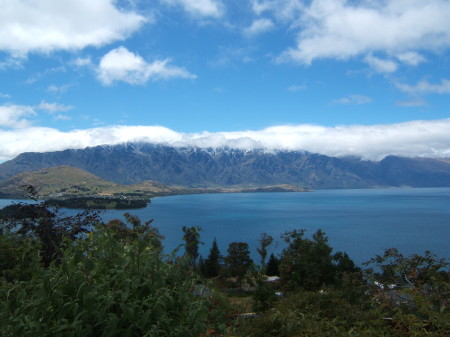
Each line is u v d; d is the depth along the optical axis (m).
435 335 5.17
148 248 6.25
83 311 4.96
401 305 7.63
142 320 5.05
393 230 133.38
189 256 6.97
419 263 8.80
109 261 6.02
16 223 14.78
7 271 10.52
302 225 152.88
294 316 6.88
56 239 14.77
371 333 5.69
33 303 5.15
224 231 137.75
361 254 86.12
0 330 4.92
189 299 6.16
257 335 6.49
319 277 22.98
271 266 53.22
